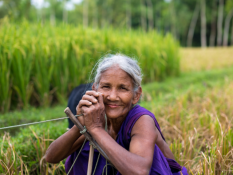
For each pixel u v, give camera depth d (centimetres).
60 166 281
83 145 180
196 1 4622
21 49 564
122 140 170
